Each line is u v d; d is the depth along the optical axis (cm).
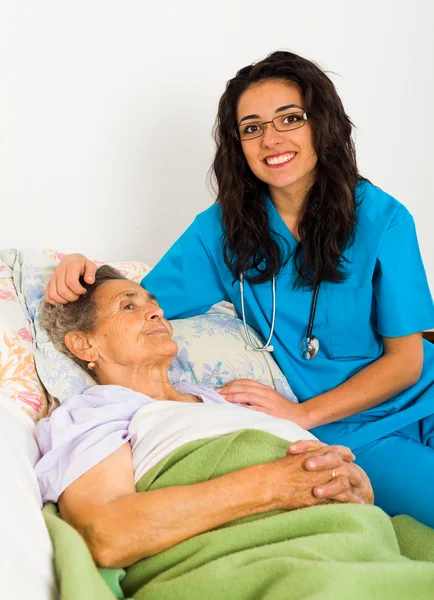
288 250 160
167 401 133
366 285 154
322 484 113
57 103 202
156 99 214
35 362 146
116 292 142
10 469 110
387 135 252
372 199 156
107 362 142
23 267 165
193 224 172
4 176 200
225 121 156
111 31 205
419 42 250
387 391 156
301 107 148
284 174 149
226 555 105
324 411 153
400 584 96
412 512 150
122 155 213
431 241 268
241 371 160
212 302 176
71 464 117
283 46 230
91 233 214
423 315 156
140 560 111
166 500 108
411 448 155
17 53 196
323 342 162
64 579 95
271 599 94
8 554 94
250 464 118
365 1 239
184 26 214
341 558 104
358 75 243
